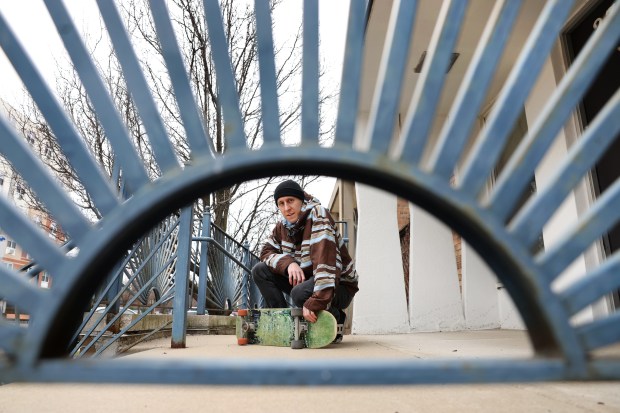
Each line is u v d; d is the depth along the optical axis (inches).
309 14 20.2
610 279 18.3
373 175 19.5
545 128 19.2
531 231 18.6
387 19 153.9
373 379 17.4
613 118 19.2
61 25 19.8
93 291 19.9
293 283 104.0
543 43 19.8
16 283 17.9
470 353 79.9
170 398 43.1
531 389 47.0
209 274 196.5
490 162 18.9
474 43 155.6
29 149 18.8
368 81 179.6
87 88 19.4
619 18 19.9
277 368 17.4
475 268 176.2
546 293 18.2
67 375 17.4
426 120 19.1
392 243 173.0
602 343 17.9
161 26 19.9
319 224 100.2
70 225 18.4
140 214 18.5
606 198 18.8
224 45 19.8
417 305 169.3
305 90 19.5
